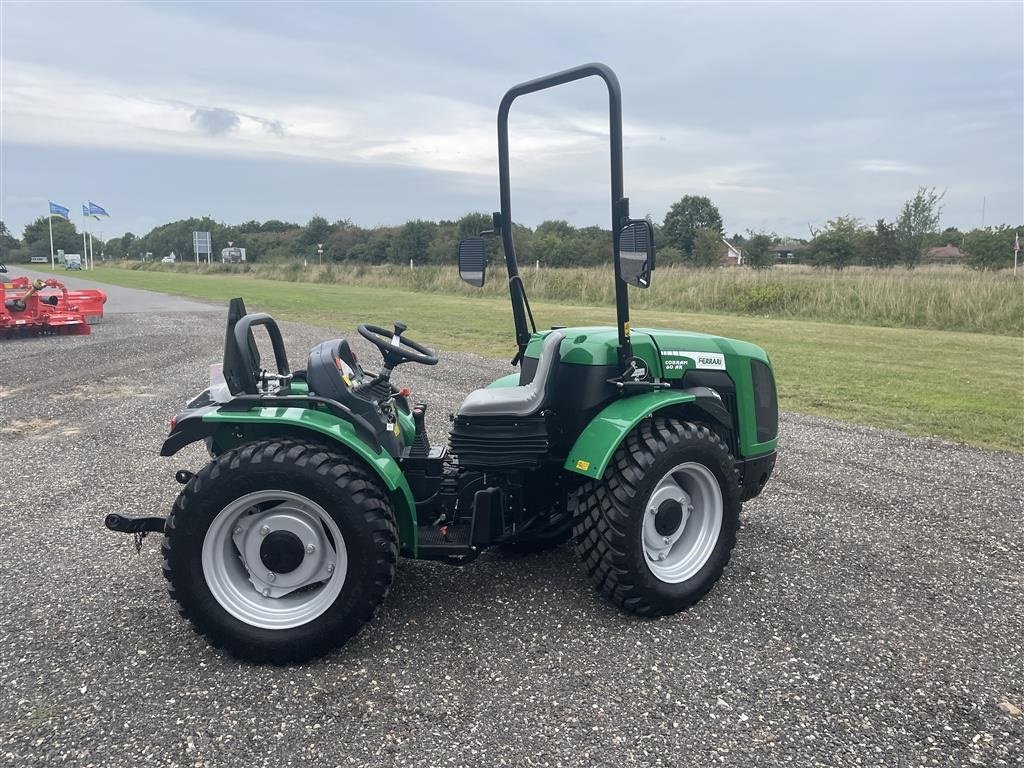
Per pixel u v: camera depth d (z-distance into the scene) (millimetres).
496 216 4145
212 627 3023
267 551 3100
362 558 2998
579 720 2689
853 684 2939
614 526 3320
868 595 3732
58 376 9734
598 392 3523
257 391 3289
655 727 2652
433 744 2553
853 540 4461
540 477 3686
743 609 3564
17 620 3393
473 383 9445
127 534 4414
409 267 36781
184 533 2998
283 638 3006
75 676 2947
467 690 2873
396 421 3590
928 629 3393
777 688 2904
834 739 2600
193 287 33031
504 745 2549
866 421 7691
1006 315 15617
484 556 4133
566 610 3525
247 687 2889
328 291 29625
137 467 5750
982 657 3158
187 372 10109
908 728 2670
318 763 2453
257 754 2496
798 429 7305
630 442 3434
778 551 4281
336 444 3238
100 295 16828
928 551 4305
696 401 3672
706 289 20625
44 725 2635
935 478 5730
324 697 2824
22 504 4914
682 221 62094
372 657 3109
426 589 3727
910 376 10203
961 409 8227
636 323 16453
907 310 16906
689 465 3514
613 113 3277
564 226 42969
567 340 3645
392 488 3115
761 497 5250
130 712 2717
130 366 10586
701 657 3125
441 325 16297
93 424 7129
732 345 4074
